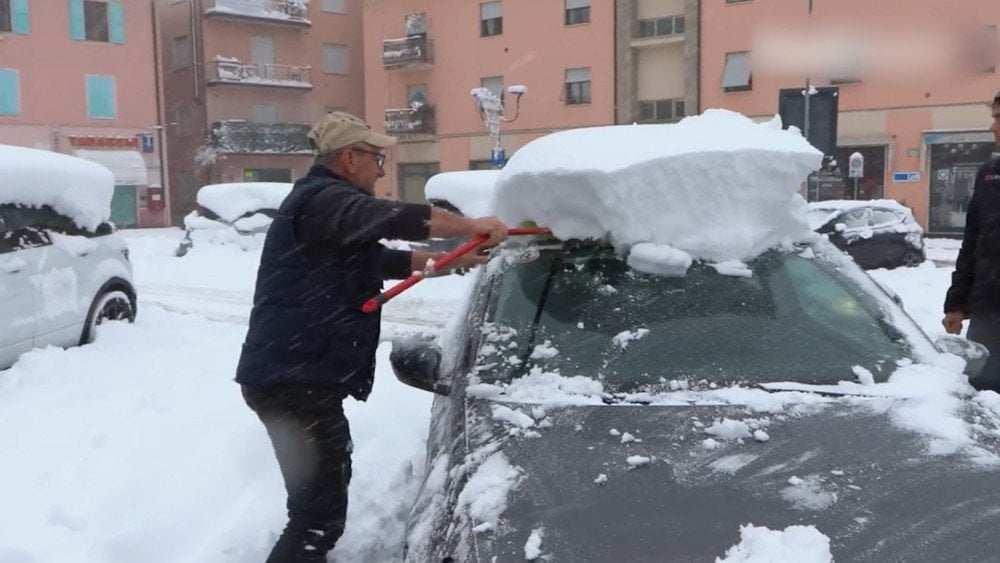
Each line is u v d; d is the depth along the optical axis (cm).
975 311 414
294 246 301
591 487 226
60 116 3378
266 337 302
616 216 306
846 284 320
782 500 214
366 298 312
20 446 493
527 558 201
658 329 298
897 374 281
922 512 206
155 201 3609
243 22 4006
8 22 3238
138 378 642
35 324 675
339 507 321
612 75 3241
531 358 297
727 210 311
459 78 3619
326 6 4275
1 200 662
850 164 2581
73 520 393
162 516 396
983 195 411
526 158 330
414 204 293
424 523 241
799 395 268
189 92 4028
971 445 238
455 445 264
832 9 2005
